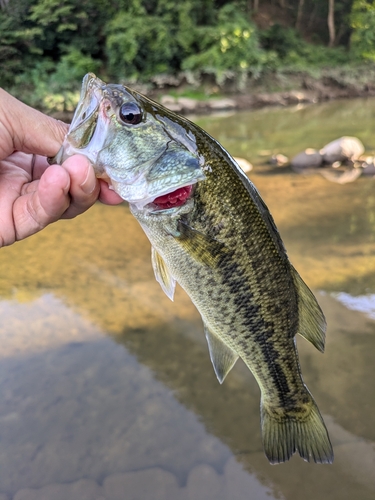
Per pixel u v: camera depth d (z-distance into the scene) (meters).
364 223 6.66
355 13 27.73
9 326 4.27
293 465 2.95
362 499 2.70
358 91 23.97
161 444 3.07
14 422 3.23
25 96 17.39
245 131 14.30
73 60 18.48
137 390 3.53
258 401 3.46
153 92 20.06
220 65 20.50
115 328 4.27
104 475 2.85
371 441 3.10
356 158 10.02
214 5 23.42
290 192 8.18
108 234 6.56
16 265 5.57
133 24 19.56
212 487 2.78
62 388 3.54
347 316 4.40
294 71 23.06
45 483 2.79
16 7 19.02
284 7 30.03
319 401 3.45
